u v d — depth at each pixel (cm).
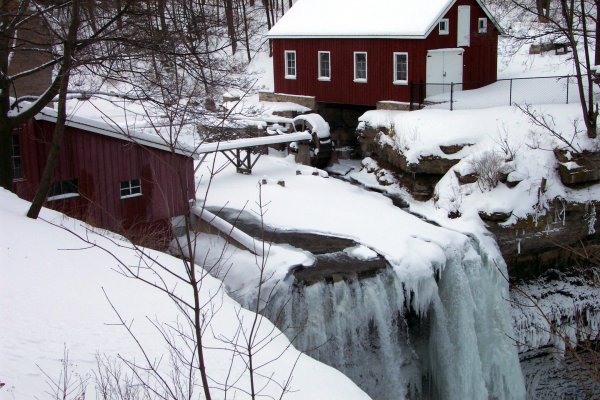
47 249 1162
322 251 1728
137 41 1455
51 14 1705
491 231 1964
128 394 651
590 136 2059
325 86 3012
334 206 2091
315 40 3008
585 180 2023
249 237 1703
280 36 3144
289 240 1795
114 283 1082
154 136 1686
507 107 2323
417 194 2269
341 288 1591
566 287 2031
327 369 970
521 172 2020
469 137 2202
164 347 880
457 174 2111
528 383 1947
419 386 1791
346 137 3048
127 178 1739
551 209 2002
